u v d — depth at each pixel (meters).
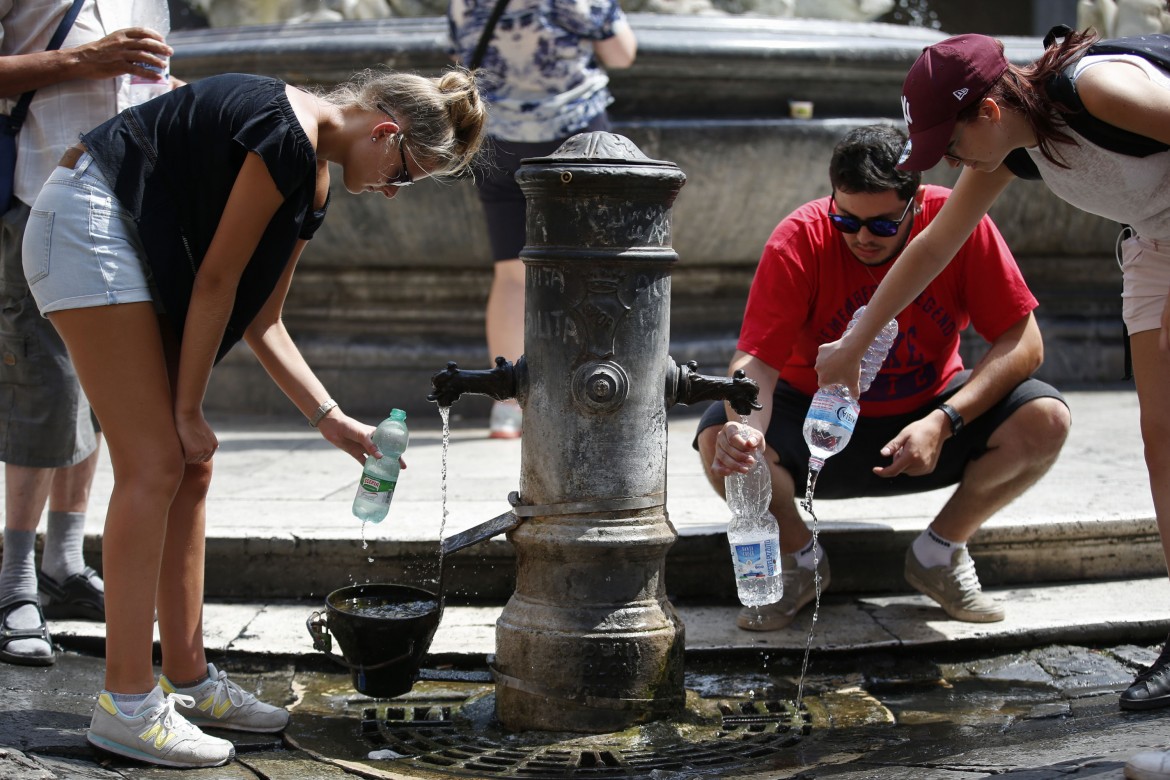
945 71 8.14
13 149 10.09
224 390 20.53
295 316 20.45
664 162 8.88
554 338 8.95
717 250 19.66
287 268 9.15
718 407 10.84
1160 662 8.95
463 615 11.23
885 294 9.59
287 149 7.89
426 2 21.05
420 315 20.00
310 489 13.79
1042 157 8.44
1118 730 8.20
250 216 7.95
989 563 11.84
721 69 18.39
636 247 8.83
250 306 8.52
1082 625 10.77
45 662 10.22
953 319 10.86
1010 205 21.11
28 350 10.15
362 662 9.10
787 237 10.55
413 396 19.80
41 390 10.20
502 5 15.40
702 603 11.55
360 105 8.41
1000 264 10.59
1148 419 9.03
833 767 8.14
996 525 11.73
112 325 8.10
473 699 9.83
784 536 10.82
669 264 9.02
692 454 16.28
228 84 8.24
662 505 9.23
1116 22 21.39
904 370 10.88
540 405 9.06
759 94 19.03
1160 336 8.56
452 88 8.52
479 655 10.39
